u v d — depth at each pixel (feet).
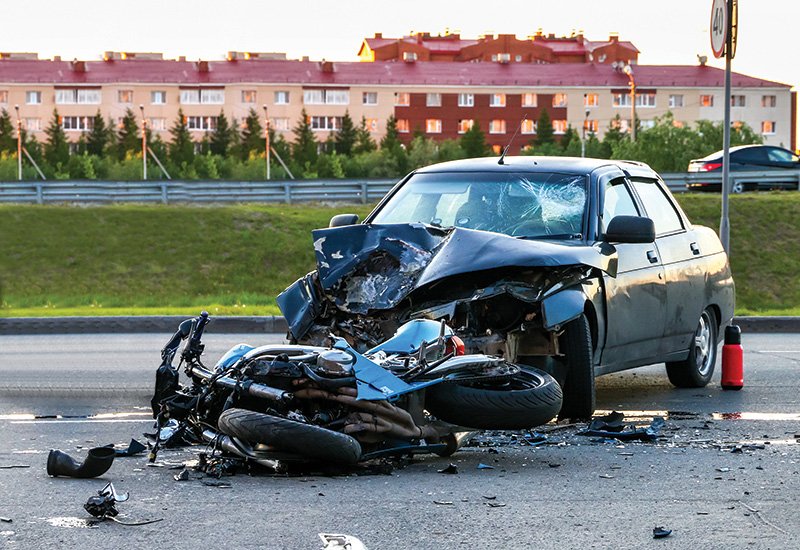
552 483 25.89
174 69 556.92
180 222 150.00
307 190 174.19
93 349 64.34
